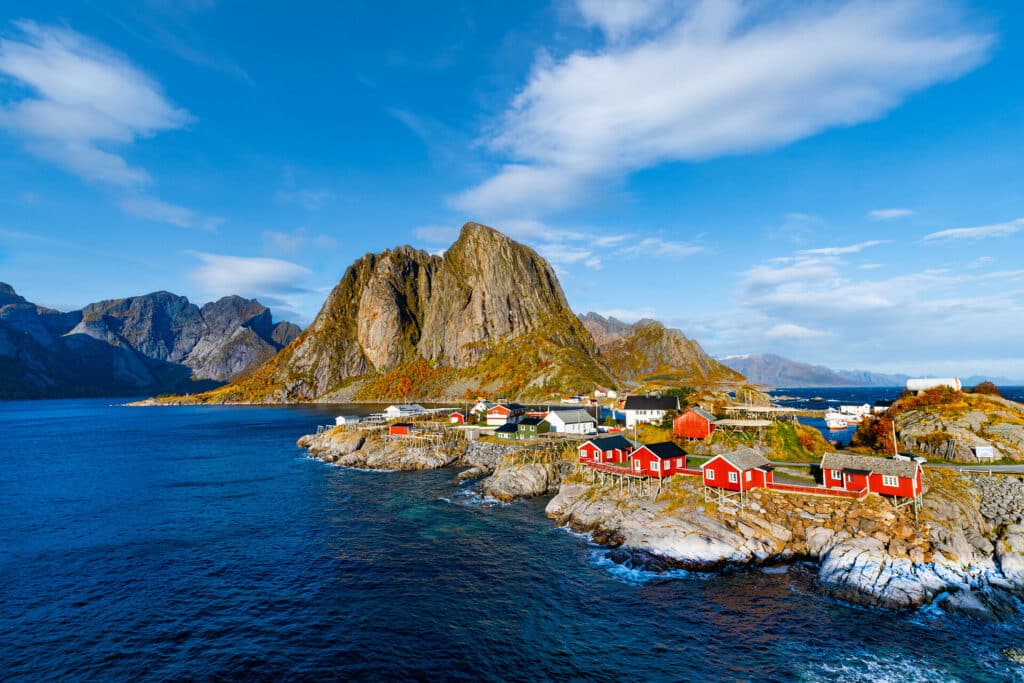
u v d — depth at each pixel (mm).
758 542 48594
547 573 46656
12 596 42375
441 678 31078
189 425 192875
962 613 38406
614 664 32562
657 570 46688
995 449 63781
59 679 31188
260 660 33062
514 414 130875
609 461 70500
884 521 47906
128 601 41469
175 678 31234
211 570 47656
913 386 92000
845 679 31031
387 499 73062
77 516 65562
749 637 35719
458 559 50062
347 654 33688
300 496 75375
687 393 115625
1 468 101062
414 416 154375
